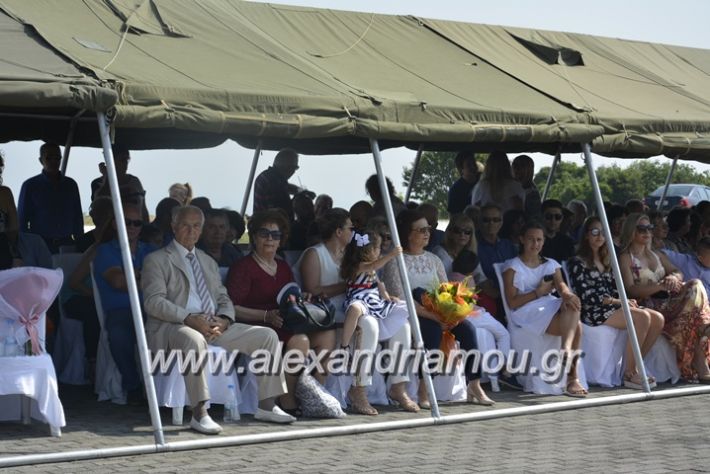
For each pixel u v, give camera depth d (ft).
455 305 40.57
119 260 41.04
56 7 39.47
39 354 34.65
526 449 34.40
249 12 45.88
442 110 40.14
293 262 44.01
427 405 41.42
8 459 30.73
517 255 48.06
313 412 38.55
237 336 37.45
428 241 45.14
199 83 35.63
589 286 46.55
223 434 35.29
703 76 57.16
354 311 39.58
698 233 56.34
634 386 46.03
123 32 39.14
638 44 58.59
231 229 48.06
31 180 52.11
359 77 41.86
